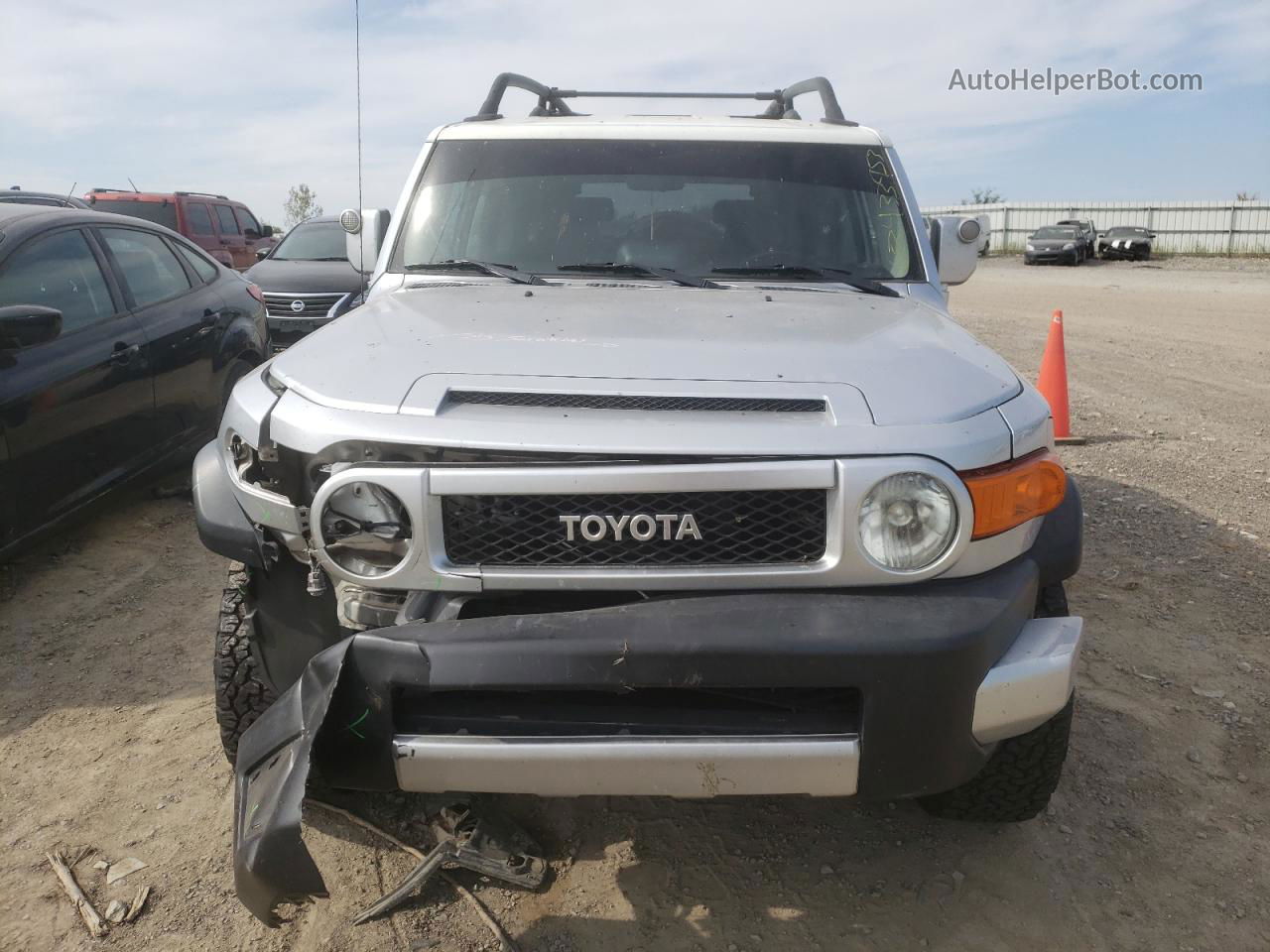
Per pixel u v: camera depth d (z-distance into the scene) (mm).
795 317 2641
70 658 3660
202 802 2820
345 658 1940
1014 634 2051
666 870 2555
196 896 2457
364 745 1962
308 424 2059
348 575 2025
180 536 4918
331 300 9570
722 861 2592
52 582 4336
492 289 3043
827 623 1906
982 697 1979
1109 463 6234
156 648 3750
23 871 2547
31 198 10250
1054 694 2043
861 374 2168
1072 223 32406
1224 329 13031
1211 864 2588
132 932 2342
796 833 2703
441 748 1924
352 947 2287
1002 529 2059
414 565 1983
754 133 3471
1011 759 2445
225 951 2287
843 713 1982
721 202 3328
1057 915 2408
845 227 3316
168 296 5254
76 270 4594
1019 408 2195
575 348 2273
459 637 1915
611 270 3182
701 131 3465
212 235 15164
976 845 2656
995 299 17922
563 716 1973
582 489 1923
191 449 5297
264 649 2479
